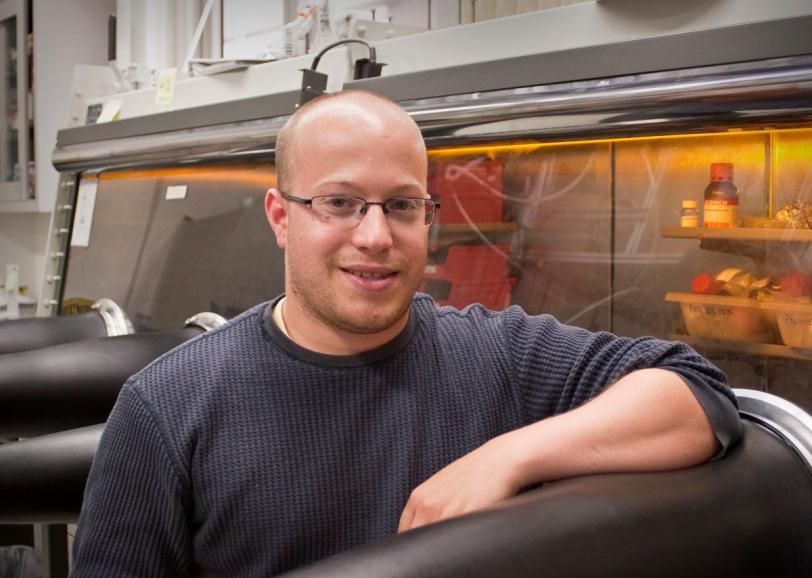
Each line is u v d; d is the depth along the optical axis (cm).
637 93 125
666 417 92
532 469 89
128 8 323
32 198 399
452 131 153
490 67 147
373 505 98
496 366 108
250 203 217
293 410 98
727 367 136
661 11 138
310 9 232
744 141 130
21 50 393
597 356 105
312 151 95
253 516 96
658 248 146
